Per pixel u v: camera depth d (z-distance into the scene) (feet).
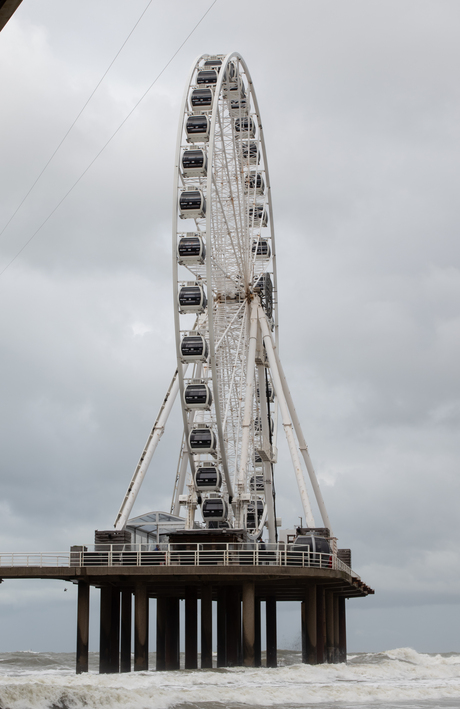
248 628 186.09
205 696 136.36
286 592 230.48
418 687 157.07
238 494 228.63
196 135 231.71
